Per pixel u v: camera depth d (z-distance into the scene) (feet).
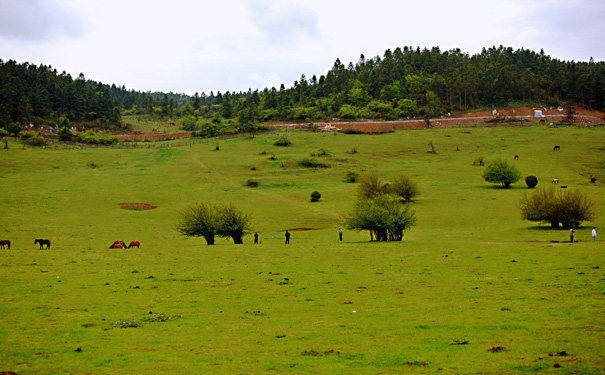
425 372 37.45
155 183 369.09
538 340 45.09
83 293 77.25
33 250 151.12
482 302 66.08
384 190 293.02
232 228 179.22
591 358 38.58
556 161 442.91
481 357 40.63
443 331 50.65
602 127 638.12
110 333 52.06
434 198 299.79
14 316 60.23
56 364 40.65
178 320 58.70
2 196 297.74
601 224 190.70
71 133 622.95
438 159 480.23
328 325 55.36
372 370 38.40
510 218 223.71
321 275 97.14
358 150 535.60
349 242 177.78
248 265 114.21
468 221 225.76
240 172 428.15
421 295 73.51
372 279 90.99
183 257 132.16
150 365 40.42
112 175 398.42
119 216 262.26
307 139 618.44
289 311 63.87
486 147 530.68
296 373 38.14
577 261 101.45
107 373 38.40
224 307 66.80
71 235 208.03
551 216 187.93
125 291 79.36
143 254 140.56
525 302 64.34
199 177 398.83
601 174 383.86
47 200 295.28
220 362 41.32
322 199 315.99
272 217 263.49
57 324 56.08
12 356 43.06
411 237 188.44
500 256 118.32
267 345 46.98
